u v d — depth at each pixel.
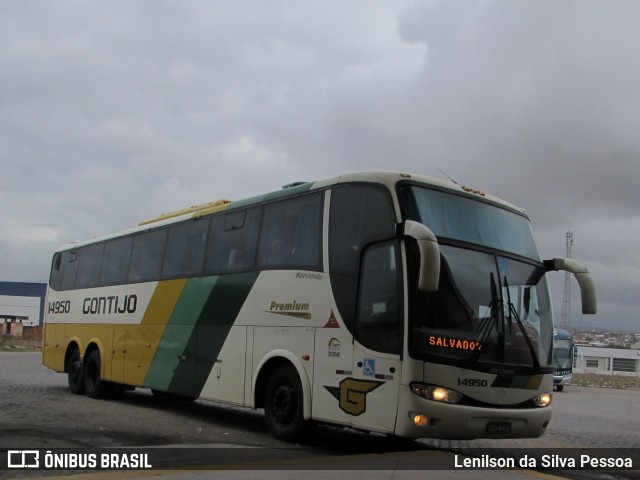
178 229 13.70
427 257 7.91
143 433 10.53
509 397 8.78
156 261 14.23
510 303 9.21
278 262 10.58
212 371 11.71
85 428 10.79
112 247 16.41
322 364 9.34
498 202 10.05
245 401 10.75
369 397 8.53
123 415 12.82
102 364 15.62
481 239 9.39
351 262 9.23
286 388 10.00
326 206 9.91
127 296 15.05
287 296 10.22
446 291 8.62
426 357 8.19
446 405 8.17
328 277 9.53
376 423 8.38
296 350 9.85
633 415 18.59
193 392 12.18
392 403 8.21
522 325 9.22
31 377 22.39
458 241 9.04
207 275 12.32
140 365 14.09
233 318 11.37
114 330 15.39
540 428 9.09
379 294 8.70
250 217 11.57
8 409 12.87
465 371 8.43
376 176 9.23
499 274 9.27
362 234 9.18
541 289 9.86
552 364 9.60
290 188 10.88
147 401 16.09
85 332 16.80
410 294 8.33
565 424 15.30
